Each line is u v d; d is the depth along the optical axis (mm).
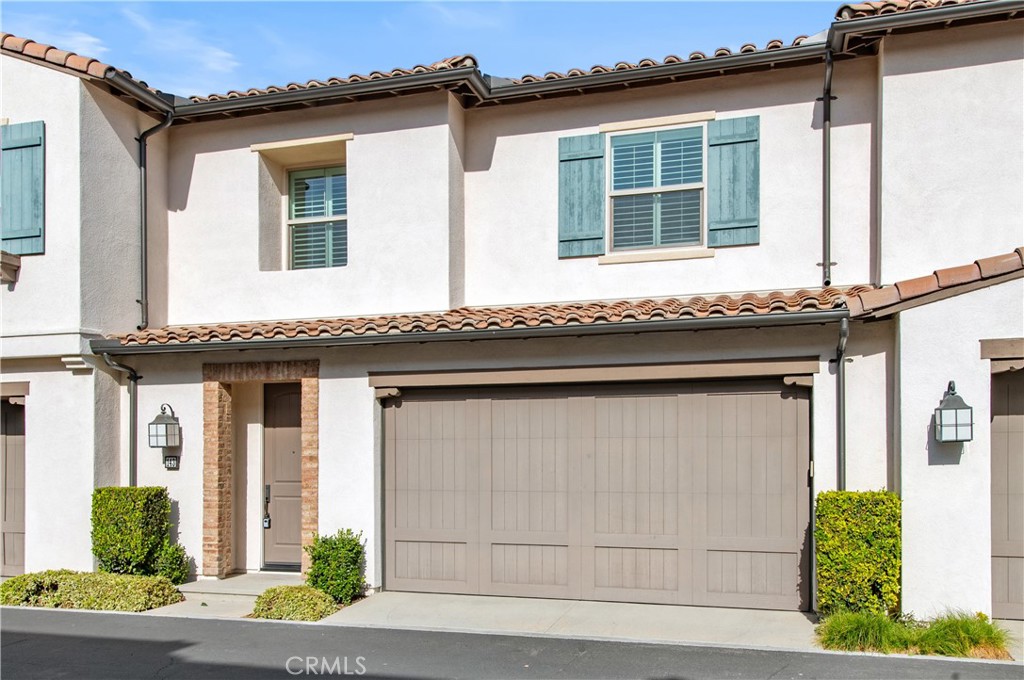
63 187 10758
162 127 11703
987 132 9031
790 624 8406
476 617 8883
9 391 11156
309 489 10352
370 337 9719
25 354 10797
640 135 10727
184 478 11016
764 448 9070
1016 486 8641
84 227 10734
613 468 9516
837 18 9195
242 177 11836
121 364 11086
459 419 10039
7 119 11047
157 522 10688
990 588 7926
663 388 9414
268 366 10680
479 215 11242
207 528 10867
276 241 12078
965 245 9023
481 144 11297
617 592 9430
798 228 10047
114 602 9562
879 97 9531
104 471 10922
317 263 12062
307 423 10422
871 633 7531
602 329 8914
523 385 9820
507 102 11102
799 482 8945
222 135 11945
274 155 11875
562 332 9047
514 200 11125
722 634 8094
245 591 10195
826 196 9805
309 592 9328
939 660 7199
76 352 10539
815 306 8391
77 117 10727
